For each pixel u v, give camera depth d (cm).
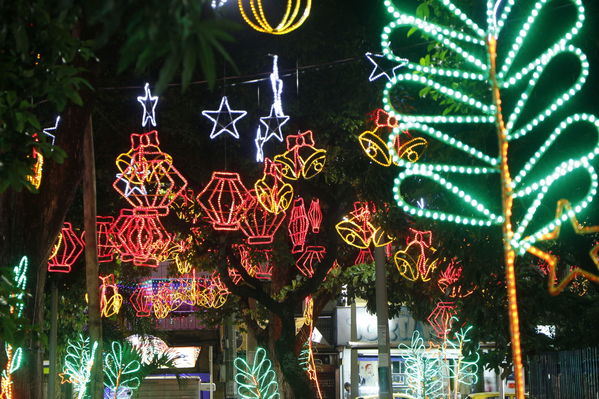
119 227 2270
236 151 2103
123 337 3194
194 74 2008
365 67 1931
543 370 1756
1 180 787
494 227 1308
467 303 1703
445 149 1284
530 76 1179
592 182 707
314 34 1956
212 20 449
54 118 1675
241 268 2431
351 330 4209
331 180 2186
